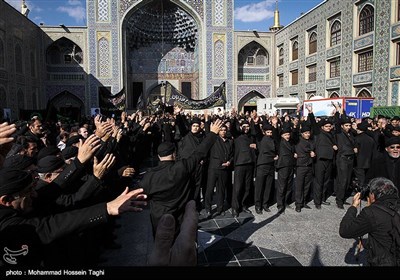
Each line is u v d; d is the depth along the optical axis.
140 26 21.45
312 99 13.13
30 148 3.70
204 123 5.92
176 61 22.92
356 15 14.26
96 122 3.31
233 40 20.55
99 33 19.25
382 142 5.39
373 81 13.21
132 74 22.34
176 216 2.69
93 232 2.88
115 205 1.56
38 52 18.86
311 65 18.11
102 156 3.10
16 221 1.50
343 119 5.30
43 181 2.45
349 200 5.56
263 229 4.21
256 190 4.91
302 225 4.34
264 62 22.59
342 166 5.05
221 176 4.78
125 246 3.73
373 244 2.07
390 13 12.25
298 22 19.22
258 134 5.74
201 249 3.61
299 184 4.95
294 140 5.66
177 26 21.91
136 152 6.67
